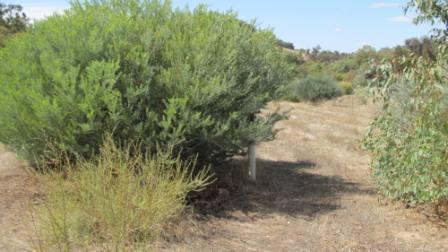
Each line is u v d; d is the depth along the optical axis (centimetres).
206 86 554
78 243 410
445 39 592
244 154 728
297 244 504
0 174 690
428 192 542
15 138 610
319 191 731
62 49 585
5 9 3238
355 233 541
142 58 564
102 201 409
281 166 919
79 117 556
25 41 657
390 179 605
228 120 583
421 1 579
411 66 573
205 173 615
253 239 515
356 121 1650
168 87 570
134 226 419
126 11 643
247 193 703
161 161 533
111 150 544
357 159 1008
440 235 536
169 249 452
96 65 532
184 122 560
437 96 538
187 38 607
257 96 631
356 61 3891
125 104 565
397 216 600
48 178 471
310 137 1293
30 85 588
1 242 445
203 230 525
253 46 652
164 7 650
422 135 531
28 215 520
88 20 596
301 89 2509
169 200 476
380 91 603
